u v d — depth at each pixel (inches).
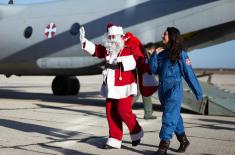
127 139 274.2
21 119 374.3
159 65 219.0
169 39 215.8
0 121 358.9
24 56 592.4
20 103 555.8
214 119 396.2
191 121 377.4
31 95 748.6
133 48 235.9
